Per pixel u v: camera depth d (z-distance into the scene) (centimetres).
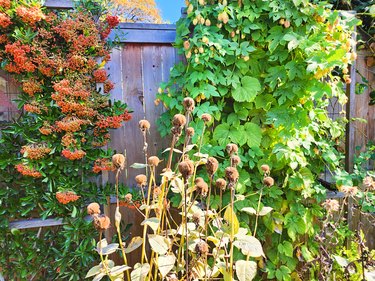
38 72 188
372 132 271
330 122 227
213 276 127
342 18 222
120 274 115
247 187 218
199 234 115
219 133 213
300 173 221
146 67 234
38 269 199
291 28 206
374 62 263
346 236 221
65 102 185
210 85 207
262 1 206
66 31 185
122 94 231
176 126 113
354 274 170
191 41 204
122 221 231
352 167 239
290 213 221
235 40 209
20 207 194
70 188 191
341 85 219
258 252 104
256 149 212
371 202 220
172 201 220
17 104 196
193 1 207
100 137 200
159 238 112
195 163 140
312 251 224
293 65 204
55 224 198
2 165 185
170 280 105
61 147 191
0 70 192
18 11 174
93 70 196
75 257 196
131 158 234
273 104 217
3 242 194
